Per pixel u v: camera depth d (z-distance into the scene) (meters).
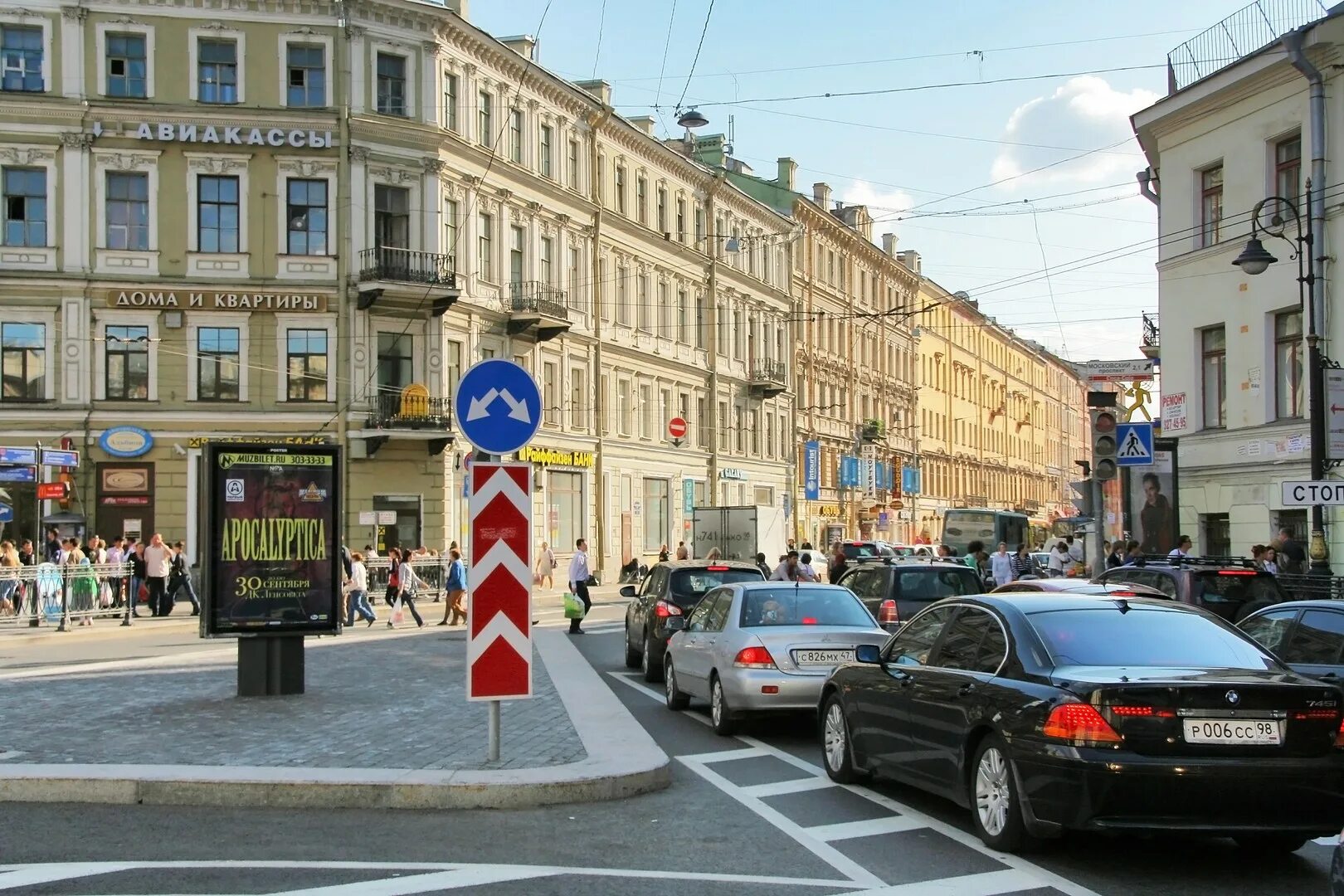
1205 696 7.20
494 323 44.25
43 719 12.57
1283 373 25.17
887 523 77.44
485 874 7.09
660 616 18.33
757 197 69.44
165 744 10.93
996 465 102.19
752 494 64.00
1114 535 28.38
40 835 8.04
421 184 40.84
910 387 84.81
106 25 38.38
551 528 47.22
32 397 37.81
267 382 39.19
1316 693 7.30
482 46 43.25
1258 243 21.41
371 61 40.12
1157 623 8.34
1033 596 8.89
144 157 38.53
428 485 40.59
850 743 10.08
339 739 11.27
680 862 7.53
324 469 14.75
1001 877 7.24
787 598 13.63
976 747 8.20
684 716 14.83
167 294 38.53
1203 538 27.30
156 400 38.47
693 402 58.94
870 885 7.03
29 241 37.91
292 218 39.53
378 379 40.19
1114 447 17.83
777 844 8.06
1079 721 7.23
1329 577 20.08
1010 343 108.06
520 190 45.69
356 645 23.20
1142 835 8.20
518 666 10.08
